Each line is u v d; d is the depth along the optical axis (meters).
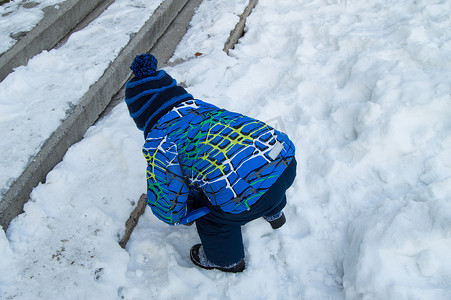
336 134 2.80
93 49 3.39
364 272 1.98
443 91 2.65
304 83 3.14
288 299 2.13
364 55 3.16
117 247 2.32
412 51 3.03
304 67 3.27
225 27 3.89
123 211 2.50
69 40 3.55
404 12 3.54
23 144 2.61
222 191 1.85
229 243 2.05
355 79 3.03
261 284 2.18
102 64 3.20
